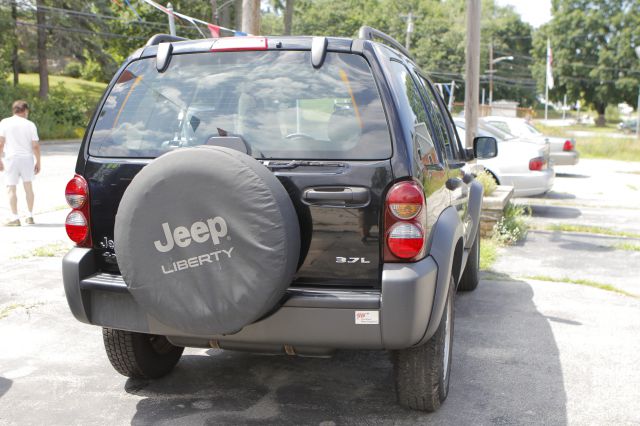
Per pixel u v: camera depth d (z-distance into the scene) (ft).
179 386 14.01
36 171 32.50
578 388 14.02
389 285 10.32
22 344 16.46
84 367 15.05
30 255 25.67
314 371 14.88
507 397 13.48
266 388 13.92
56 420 12.43
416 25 287.07
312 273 10.85
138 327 11.30
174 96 11.92
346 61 11.37
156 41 12.89
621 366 15.33
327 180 10.67
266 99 11.42
